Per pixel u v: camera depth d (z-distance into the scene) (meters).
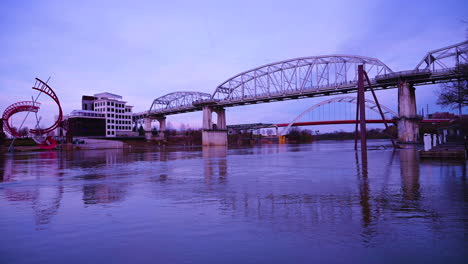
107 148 101.69
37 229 8.31
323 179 18.19
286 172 22.81
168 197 12.86
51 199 12.77
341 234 7.48
